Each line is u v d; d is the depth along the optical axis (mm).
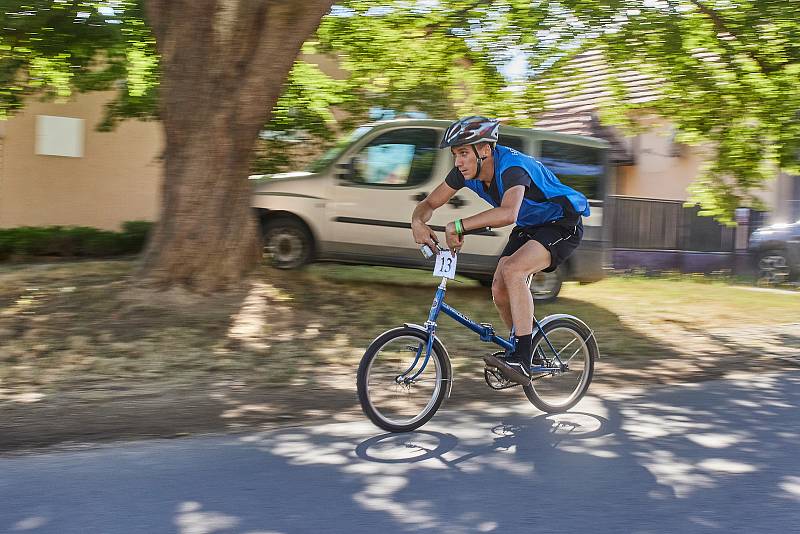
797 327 10469
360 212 10367
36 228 13875
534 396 5996
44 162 15828
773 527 3982
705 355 8586
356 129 11914
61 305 8734
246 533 3785
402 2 12648
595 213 10664
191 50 8953
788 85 11547
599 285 13227
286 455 4957
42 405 6070
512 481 4547
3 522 3873
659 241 18703
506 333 9047
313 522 3928
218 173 9133
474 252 10352
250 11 9000
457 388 6867
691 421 5871
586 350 6180
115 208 16609
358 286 10469
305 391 6680
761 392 6824
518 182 5379
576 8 11422
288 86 12867
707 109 12148
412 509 4113
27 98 13930
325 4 9156
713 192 12742
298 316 8914
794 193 19109
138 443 5176
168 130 9148
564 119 21375
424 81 13023
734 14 11414
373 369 5410
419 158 10336
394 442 5250
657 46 11453
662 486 4512
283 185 10562
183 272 9023
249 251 9516
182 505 4113
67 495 4230
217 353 7645
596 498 4312
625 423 5793
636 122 13328
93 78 12523
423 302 10047
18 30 11453
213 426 5605
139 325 8219
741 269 18953
